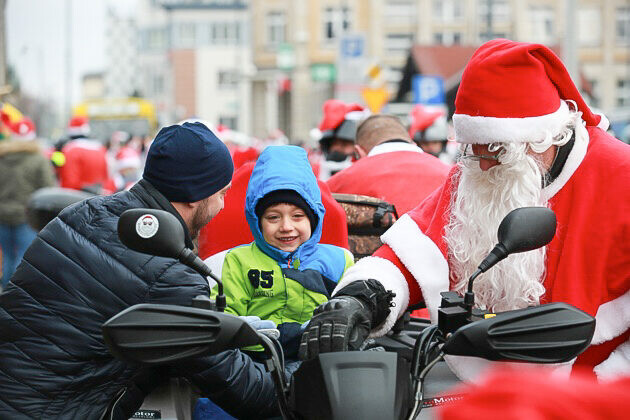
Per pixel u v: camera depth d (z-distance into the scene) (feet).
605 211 9.66
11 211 33.04
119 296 9.37
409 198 17.84
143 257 9.48
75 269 9.47
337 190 18.83
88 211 9.84
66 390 9.41
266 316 12.14
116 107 121.39
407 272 10.50
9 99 42.60
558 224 9.96
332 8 178.91
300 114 178.91
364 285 9.55
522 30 180.04
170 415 10.58
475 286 10.17
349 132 29.78
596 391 4.07
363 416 6.66
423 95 66.64
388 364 7.05
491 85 9.67
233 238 13.96
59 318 9.41
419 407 7.52
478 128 9.78
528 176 9.77
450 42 182.29
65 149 43.42
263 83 193.67
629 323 9.73
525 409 3.97
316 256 12.35
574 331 7.22
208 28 312.91
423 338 8.34
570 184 9.97
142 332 7.16
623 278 9.60
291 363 11.78
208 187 10.06
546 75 9.87
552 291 9.93
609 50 178.70
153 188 10.03
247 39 313.94
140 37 362.94
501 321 7.20
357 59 58.34
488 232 9.98
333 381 6.90
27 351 9.43
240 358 9.71
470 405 4.11
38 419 9.36
